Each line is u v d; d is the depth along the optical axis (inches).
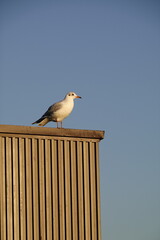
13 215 648.4
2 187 649.6
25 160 665.0
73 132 693.9
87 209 687.1
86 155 700.0
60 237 668.1
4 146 657.6
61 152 686.5
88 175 697.0
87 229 683.4
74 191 685.3
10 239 643.5
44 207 665.0
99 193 697.6
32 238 653.3
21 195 655.8
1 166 652.7
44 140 677.9
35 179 666.2
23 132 666.2
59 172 679.1
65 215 674.2
